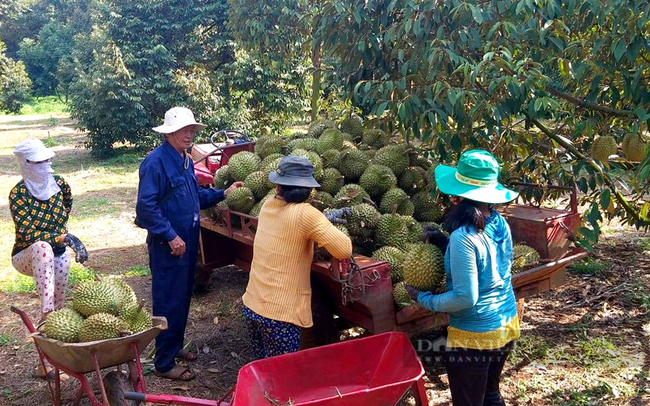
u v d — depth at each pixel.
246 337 5.38
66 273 4.79
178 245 4.35
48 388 4.55
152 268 4.51
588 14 5.11
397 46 5.49
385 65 5.92
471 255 3.05
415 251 3.43
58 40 50.69
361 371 3.59
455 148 4.92
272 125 18.39
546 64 5.47
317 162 4.66
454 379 3.37
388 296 3.77
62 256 4.76
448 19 5.24
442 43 4.89
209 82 17.33
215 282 6.77
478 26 5.20
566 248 4.51
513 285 4.14
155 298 4.49
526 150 5.73
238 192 4.71
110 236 8.94
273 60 13.04
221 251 5.89
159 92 17.25
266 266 3.72
